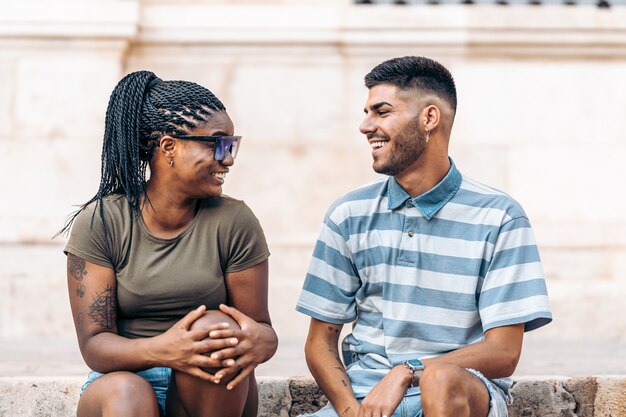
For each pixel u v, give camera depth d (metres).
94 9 6.76
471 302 3.47
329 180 7.00
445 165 3.54
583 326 6.28
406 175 3.52
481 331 3.54
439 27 6.97
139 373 3.49
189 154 3.35
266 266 3.54
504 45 7.02
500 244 3.45
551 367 4.62
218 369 3.25
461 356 3.33
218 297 3.46
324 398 4.02
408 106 3.49
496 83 7.03
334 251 3.60
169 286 3.40
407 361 3.33
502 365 3.38
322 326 3.63
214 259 3.43
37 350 5.40
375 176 7.00
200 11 6.99
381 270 3.53
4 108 6.75
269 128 7.01
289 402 4.02
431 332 3.47
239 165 7.00
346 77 7.00
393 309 3.51
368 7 6.99
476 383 3.22
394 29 6.97
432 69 3.53
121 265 3.42
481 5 7.03
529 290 3.42
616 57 7.05
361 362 3.57
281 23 6.99
